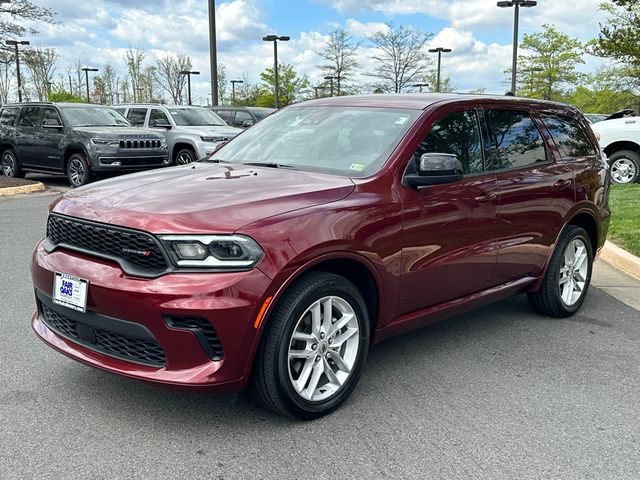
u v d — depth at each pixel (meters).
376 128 4.30
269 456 3.17
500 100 4.93
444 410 3.71
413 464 3.12
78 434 3.35
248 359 3.22
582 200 5.44
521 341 4.91
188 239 3.12
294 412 3.45
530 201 4.86
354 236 3.55
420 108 4.36
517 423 3.57
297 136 4.63
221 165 4.48
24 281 6.24
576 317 5.55
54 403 3.69
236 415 3.59
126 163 14.10
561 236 5.31
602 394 3.98
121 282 3.20
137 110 17.25
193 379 3.15
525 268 5.00
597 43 18.72
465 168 4.43
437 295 4.25
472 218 4.35
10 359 4.30
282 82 47.06
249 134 5.10
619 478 3.05
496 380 4.16
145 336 3.19
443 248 4.17
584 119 5.91
